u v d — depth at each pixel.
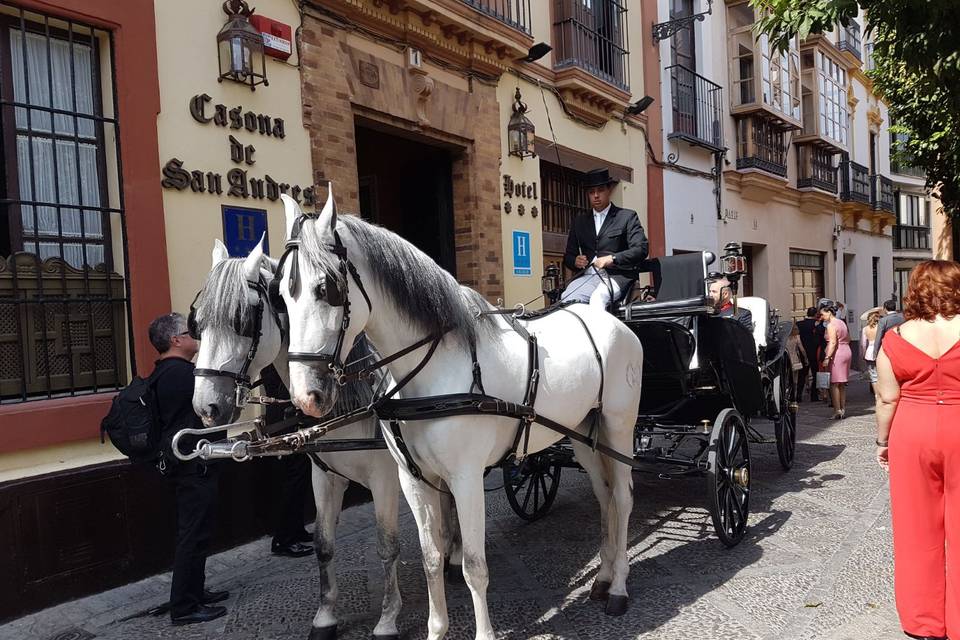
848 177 18.14
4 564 3.77
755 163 12.97
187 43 4.83
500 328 3.23
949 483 3.00
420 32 6.68
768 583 3.96
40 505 3.93
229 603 4.02
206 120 4.90
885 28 6.30
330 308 2.51
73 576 4.06
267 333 3.17
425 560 3.08
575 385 3.44
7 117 4.12
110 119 4.47
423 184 7.87
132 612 3.96
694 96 11.92
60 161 4.38
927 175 10.67
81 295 4.35
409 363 2.90
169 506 4.55
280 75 5.45
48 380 4.18
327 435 3.30
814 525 4.98
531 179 8.43
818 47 15.62
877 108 20.92
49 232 4.30
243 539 5.01
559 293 5.27
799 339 12.41
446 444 2.84
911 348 3.10
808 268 16.80
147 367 4.53
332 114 5.84
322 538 3.46
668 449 4.98
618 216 5.26
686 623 3.49
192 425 3.76
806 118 15.78
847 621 3.46
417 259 2.92
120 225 4.52
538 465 5.25
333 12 5.86
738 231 13.21
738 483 4.59
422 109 6.76
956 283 3.08
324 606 3.46
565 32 8.88
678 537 4.83
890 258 22.20
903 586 3.14
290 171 5.50
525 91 8.34
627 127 10.29
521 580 4.18
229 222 5.06
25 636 3.67
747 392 5.09
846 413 10.76
